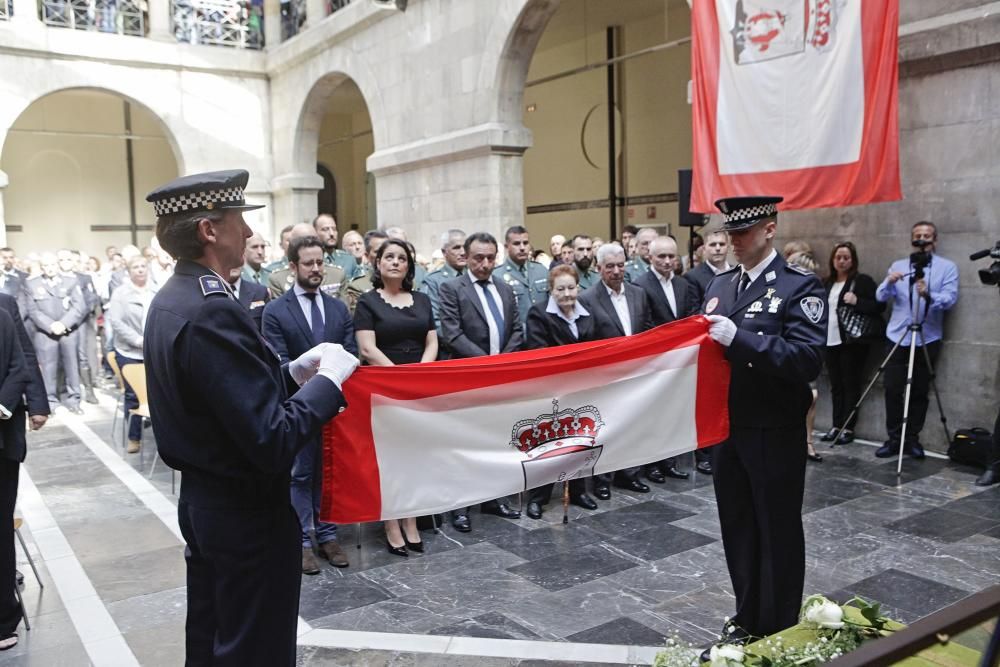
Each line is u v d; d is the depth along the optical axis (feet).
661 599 13.52
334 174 74.74
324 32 47.01
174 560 16.05
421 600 13.74
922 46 21.20
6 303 12.96
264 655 7.25
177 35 53.21
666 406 11.10
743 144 22.29
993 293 20.67
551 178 56.34
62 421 29.96
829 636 8.11
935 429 21.95
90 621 13.35
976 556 15.02
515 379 10.39
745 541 10.94
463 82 36.52
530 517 17.90
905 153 22.25
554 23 48.26
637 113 48.83
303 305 15.99
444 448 10.02
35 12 47.85
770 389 10.39
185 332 6.89
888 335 22.04
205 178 7.28
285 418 7.06
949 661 4.66
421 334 16.74
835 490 19.06
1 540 12.34
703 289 21.33
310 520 15.21
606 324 18.54
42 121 64.39
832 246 24.21
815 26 20.61
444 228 38.70
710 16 22.66
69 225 65.98
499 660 11.57
